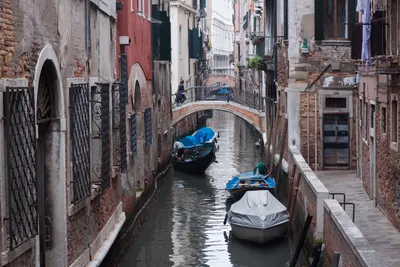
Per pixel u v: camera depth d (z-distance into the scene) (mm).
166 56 25688
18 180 7750
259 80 38500
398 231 13141
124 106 15203
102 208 12680
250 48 47625
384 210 14531
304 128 20922
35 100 8531
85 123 11172
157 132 24328
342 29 20703
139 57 19109
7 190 7500
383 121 14672
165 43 25750
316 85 20750
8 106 7434
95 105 12266
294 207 17000
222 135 44031
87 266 11133
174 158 28453
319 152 20938
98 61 12664
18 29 7941
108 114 12945
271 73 27625
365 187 17359
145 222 19219
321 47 20594
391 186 13781
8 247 7555
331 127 20938
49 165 9828
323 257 13133
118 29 15453
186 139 29391
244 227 16688
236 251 16516
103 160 12336
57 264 9914
